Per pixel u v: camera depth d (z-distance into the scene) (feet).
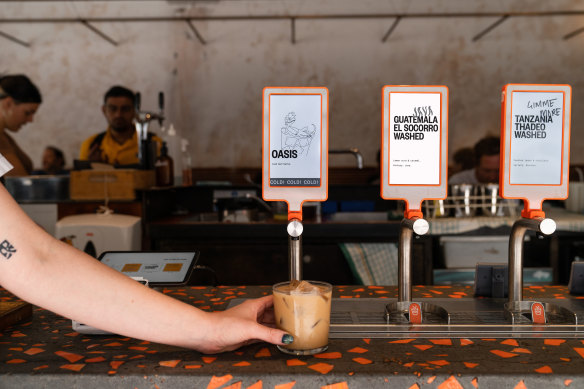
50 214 14.10
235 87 21.20
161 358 2.42
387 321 3.02
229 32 21.06
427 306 3.22
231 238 9.76
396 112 3.14
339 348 2.54
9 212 2.04
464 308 3.35
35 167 21.24
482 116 20.98
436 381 2.17
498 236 9.41
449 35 20.77
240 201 11.89
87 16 21.02
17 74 20.95
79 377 2.23
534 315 3.00
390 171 3.14
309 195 3.09
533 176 3.13
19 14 20.97
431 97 3.14
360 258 9.55
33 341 2.72
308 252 9.68
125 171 11.09
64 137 21.18
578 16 20.42
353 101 21.09
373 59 20.95
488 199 10.20
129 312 2.18
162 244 9.85
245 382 2.20
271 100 3.10
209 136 21.38
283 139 3.10
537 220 2.87
